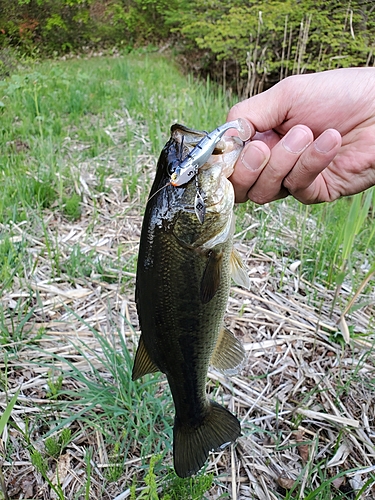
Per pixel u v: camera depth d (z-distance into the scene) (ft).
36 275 2.10
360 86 1.16
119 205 2.71
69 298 2.01
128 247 2.37
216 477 1.39
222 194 1.02
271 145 1.27
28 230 2.37
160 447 1.47
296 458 1.49
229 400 1.64
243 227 2.53
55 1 8.76
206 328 1.11
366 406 1.66
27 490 1.32
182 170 0.94
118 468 1.36
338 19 5.54
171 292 1.06
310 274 2.26
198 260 1.04
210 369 1.73
